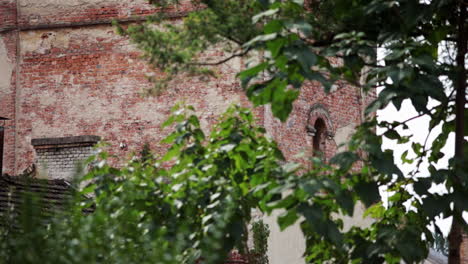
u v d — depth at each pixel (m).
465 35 10.15
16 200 14.66
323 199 8.94
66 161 22.08
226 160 10.12
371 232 10.11
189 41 10.14
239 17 9.98
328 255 10.04
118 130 22.56
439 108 10.48
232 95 21.56
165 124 10.60
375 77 9.62
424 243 10.19
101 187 10.17
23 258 8.41
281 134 21.66
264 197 9.27
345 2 9.81
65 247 8.66
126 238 9.37
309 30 8.49
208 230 9.51
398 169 8.93
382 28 9.86
